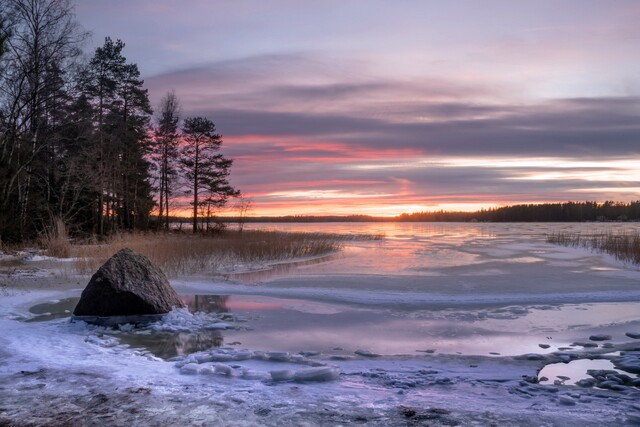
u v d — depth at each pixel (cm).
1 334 833
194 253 2231
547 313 1103
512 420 448
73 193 3431
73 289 1400
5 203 2531
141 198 4544
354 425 433
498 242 4019
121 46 3975
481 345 829
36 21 2622
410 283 1557
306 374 592
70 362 650
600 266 2072
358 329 945
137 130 4262
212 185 4656
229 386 552
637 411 480
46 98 2719
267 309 1152
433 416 458
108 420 439
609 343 839
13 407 471
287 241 2939
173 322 984
